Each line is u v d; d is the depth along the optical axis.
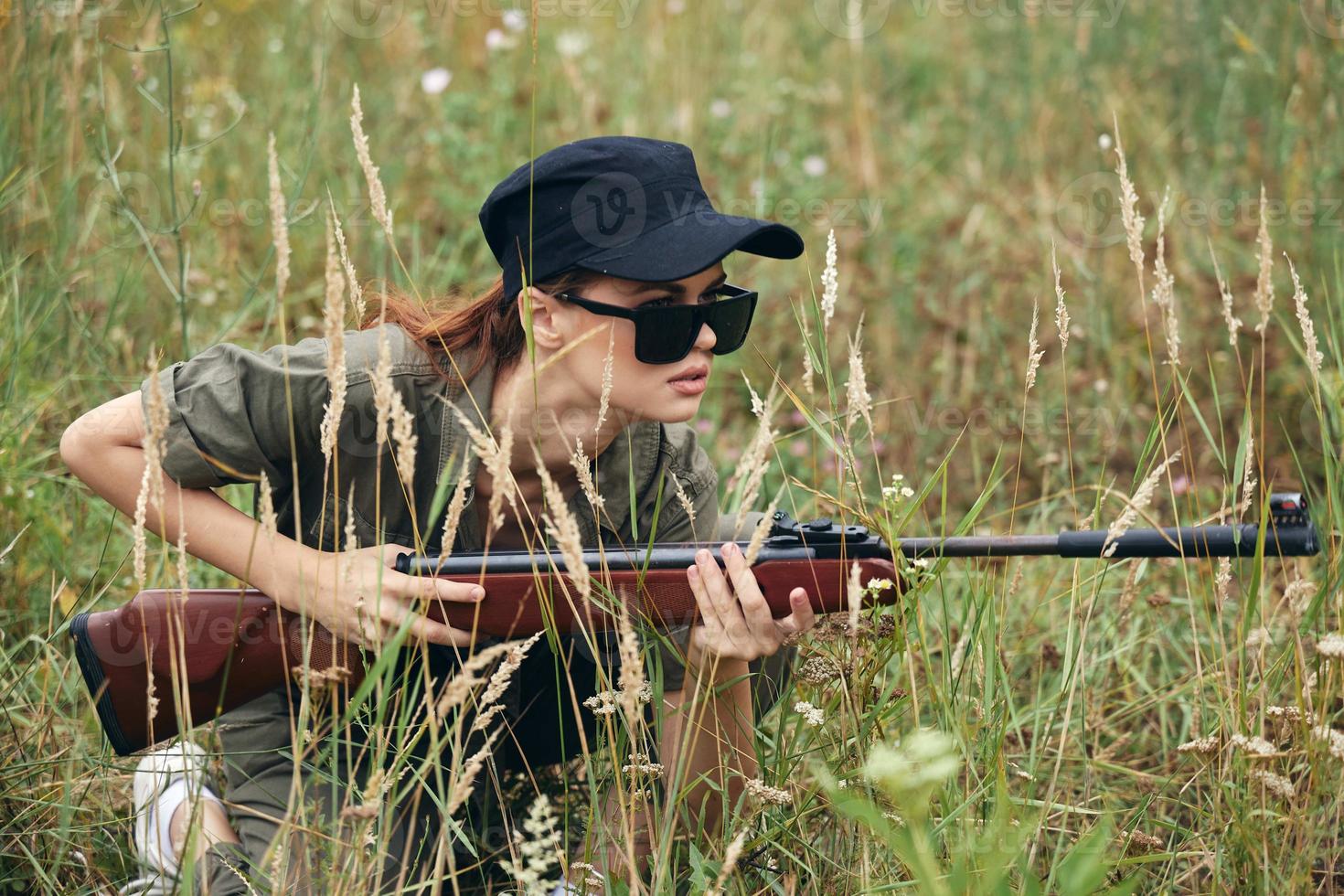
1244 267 4.77
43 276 3.79
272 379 2.31
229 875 2.39
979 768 2.32
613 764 2.13
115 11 4.62
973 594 2.38
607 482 2.52
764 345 4.68
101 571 3.26
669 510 2.60
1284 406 4.16
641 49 6.06
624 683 2.00
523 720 2.69
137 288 4.15
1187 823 2.63
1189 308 4.59
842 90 6.58
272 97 5.28
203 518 2.35
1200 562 2.85
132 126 4.88
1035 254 5.12
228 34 5.91
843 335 4.71
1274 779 2.06
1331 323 2.88
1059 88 6.08
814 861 2.31
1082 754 2.57
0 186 3.66
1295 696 2.39
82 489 3.36
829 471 3.91
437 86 5.30
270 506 1.99
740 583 2.17
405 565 2.30
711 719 2.41
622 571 2.23
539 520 2.54
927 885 1.61
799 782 2.60
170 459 2.30
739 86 5.93
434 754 2.02
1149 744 2.99
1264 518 2.06
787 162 5.56
